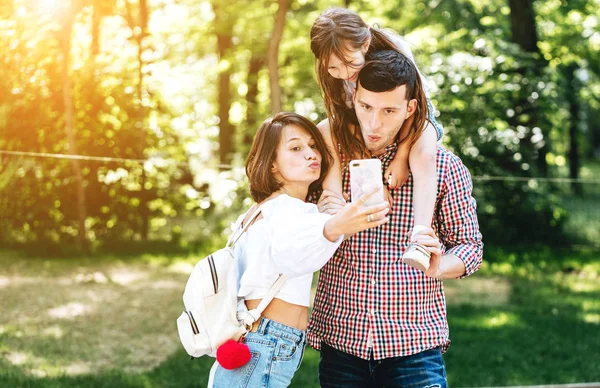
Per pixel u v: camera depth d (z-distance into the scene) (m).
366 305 2.47
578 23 13.90
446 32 13.21
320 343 2.58
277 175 2.50
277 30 10.70
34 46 9.44
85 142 10.09
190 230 10.81
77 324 6.56
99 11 10.16
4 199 9.62
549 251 11.13
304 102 11.88
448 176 2.48
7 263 8.77
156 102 11.15
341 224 2.17
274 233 2.28
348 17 2.41
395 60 2.30
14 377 5.08
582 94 14.94
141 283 8.22
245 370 2.36
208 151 14.29
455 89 11.16
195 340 2.40
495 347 6.35
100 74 10.18
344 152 2.54
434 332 2.47
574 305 8.12
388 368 2.48
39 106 9.58
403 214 2.47
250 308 2.43
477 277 9.38
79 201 9.71
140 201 10.45
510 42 12.77
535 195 11.48
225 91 13.52
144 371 5.40
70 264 8.92
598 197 12.37
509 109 11.80
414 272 2.47
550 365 5.89
